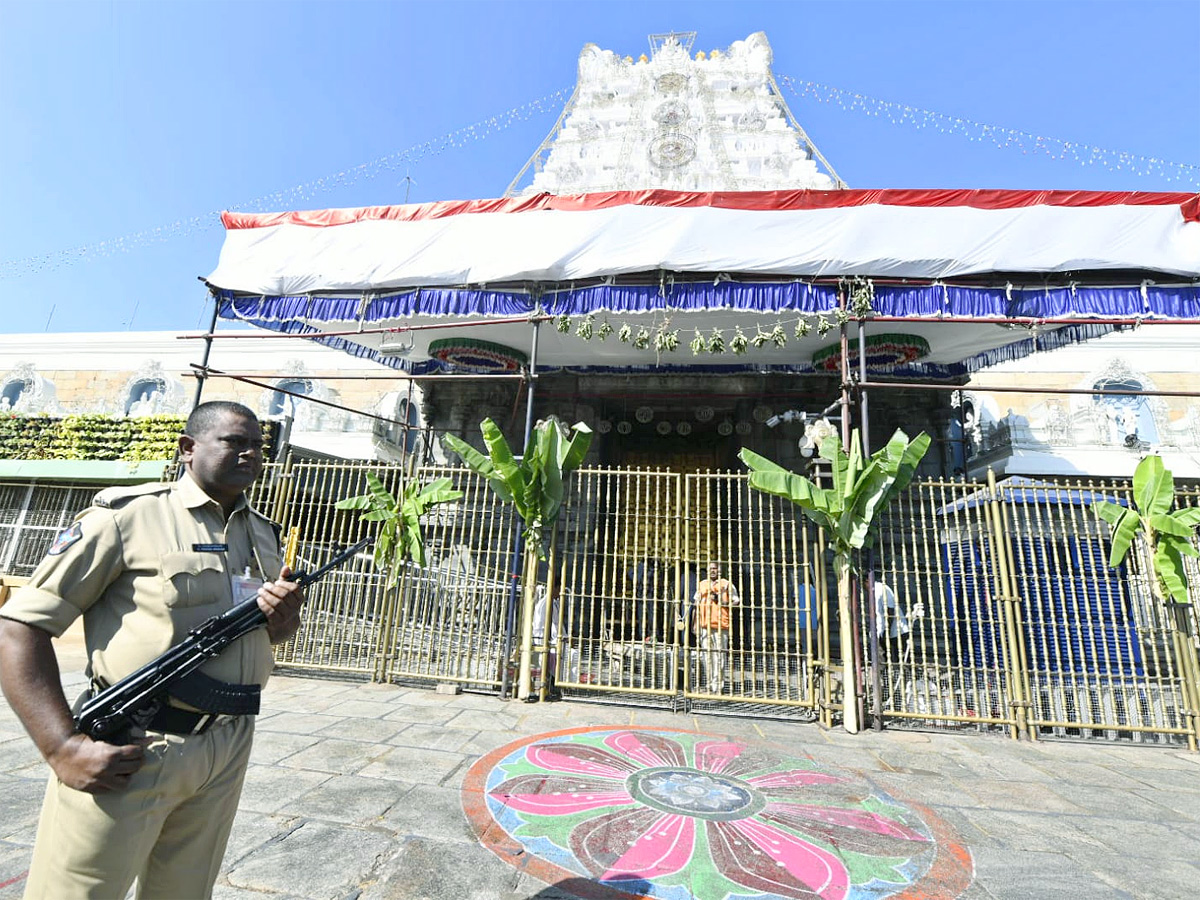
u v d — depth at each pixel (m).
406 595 7.51
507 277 8.07
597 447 12.98
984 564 6.54
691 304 7.84
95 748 1.49
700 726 6.00
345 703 6.23
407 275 8.35
